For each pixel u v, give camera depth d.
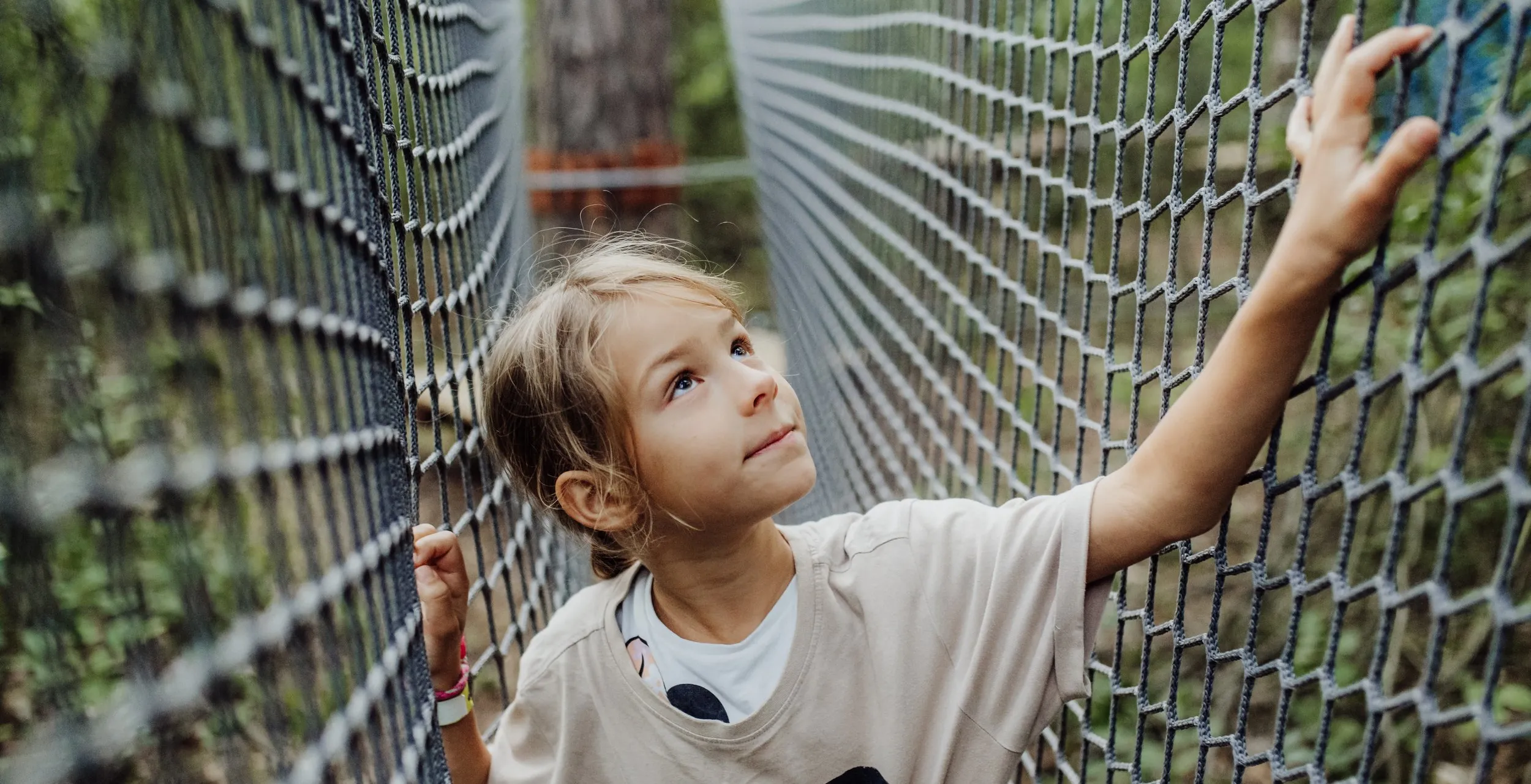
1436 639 0.92
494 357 1.63
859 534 1.50
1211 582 3.00
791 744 1.43
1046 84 1.90
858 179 3.94
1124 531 1.30
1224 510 1.25
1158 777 2.71
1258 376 1.15
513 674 3.47
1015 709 1.36
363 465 1.04
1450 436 2.22
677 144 5.54
